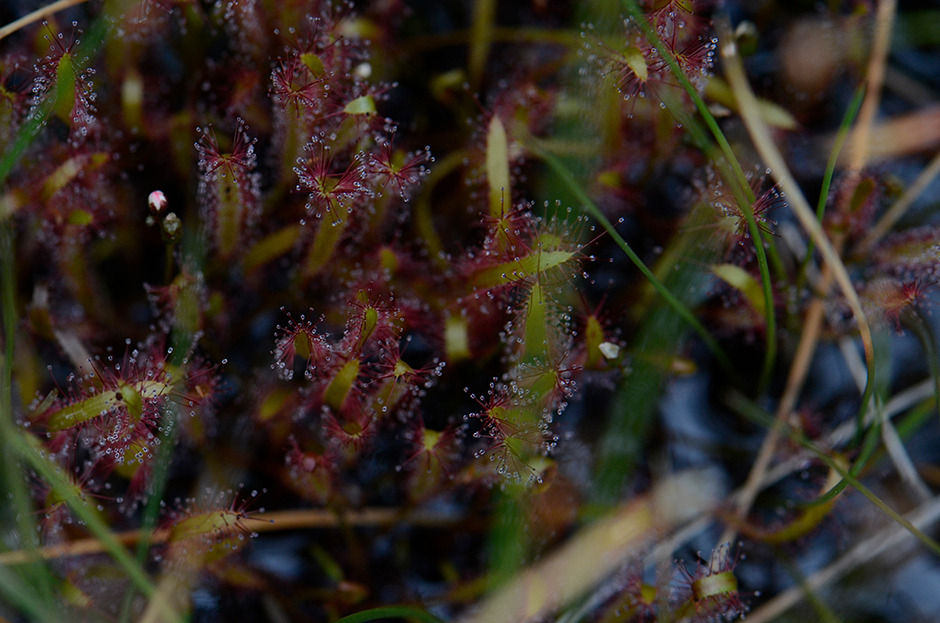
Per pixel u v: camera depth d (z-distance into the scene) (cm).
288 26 48
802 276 49
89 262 49
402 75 51
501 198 48
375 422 48
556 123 50
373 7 51
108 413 46
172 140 49
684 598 48
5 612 47
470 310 48
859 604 49
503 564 48
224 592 48
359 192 47
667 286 49
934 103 52
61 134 48
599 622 48
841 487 47
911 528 47
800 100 52
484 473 48
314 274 48
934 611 49
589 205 48
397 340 47
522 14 52
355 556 49
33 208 48
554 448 48
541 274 47
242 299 49
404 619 48
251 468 49
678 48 48
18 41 49
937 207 51
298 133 48
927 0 52
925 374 50
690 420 50
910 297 49
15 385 48
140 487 48
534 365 47
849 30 51
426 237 49
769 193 48
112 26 48
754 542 49
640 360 49
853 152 51
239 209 48
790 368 50
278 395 48
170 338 49
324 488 48
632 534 49
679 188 51
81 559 47
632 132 50
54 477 46
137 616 47
